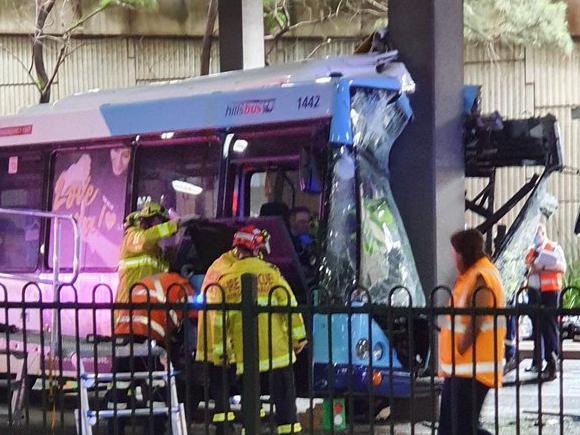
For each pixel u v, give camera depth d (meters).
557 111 21.25
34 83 20.11
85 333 11.93
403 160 11.86
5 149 13.30
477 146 11.92
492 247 11.86
